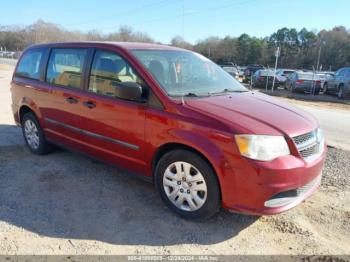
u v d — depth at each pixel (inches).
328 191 170.6
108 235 128.9
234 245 124.7
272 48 3437.5
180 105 136.8
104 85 163.6
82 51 177.6
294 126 132.1
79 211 146.1
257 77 1011.3
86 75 172.2
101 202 154.3
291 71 1118.4
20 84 219.0
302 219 142.6
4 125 291.3
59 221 137.9
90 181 176.2
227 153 123.4
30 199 156.2
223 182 126.0
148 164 149.0
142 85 148.0
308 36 3405.5
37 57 210.4
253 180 121.1
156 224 136.9
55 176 181.8
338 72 789.2
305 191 135.6
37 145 212.7
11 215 141.5
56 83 191.5
